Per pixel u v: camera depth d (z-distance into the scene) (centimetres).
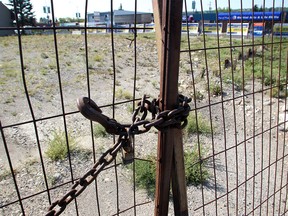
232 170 426
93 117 80
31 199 356
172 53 90
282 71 1050
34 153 484
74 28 82
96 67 1295
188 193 372
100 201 359
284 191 365
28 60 1386
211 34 1778
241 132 576
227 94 847
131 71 1272
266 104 724
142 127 90
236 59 1216
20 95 839
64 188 380
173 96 94
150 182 390
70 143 483
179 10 87
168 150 101
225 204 350
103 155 81
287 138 530
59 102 803
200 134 561
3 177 406
